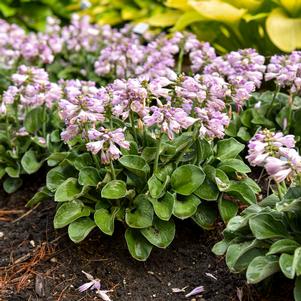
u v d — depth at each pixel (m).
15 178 1.43
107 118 1.28
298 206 1.12
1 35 1.67
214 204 1.28
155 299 1.20
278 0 1.66
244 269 1.14
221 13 1.63
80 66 1.74
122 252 1.27
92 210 1.25
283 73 1.32
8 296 1.21
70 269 1.25
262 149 1.12
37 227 1.34
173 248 1.28
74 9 2.11
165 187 1.25
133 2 2.06
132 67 1.55
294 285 1.16
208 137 1.22
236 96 1.26
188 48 1.49
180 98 1.24
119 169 1.26
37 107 1.44
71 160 1.30
